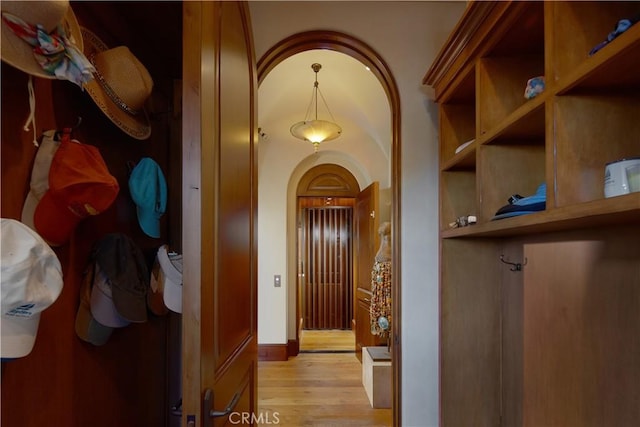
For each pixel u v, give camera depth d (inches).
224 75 41.7
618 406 38.7
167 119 65.0
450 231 64.2
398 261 73.5
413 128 74.4
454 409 64.6
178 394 66.2
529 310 56.2
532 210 42.6
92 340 42.2
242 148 51.6
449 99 66.2
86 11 42.9
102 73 42.4
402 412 71.7
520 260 59.2
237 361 46.8
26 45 28.6
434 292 73.2
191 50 33.1
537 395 53.7
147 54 58.0
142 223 48.2
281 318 156.6
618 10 36.3
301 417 106.0
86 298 41.6
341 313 220.8
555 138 36.1
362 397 119.5
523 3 41.8
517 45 50.3
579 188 36.0
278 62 74.5
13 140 31.7
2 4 26.8
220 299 39.2
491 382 65.2
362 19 74.0
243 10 52.6
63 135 36.5
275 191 157.3
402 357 72.5
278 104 140.9
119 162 50.6
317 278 221.8
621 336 38.4
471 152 56.6
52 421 36.8
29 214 33.2
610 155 35.9
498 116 52.9
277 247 156.9
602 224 39.1
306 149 158.6
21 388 32.9
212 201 35.8
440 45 74.7
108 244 43.1
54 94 37.4
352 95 134.1
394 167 75.0
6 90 30.9
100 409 45.2
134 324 53.6
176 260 49.7
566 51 36.3
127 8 48.3
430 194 74.2
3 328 27.0
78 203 34.6
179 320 66.4
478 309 66.1
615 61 29.8
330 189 176.7
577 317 45.3
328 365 151.1
